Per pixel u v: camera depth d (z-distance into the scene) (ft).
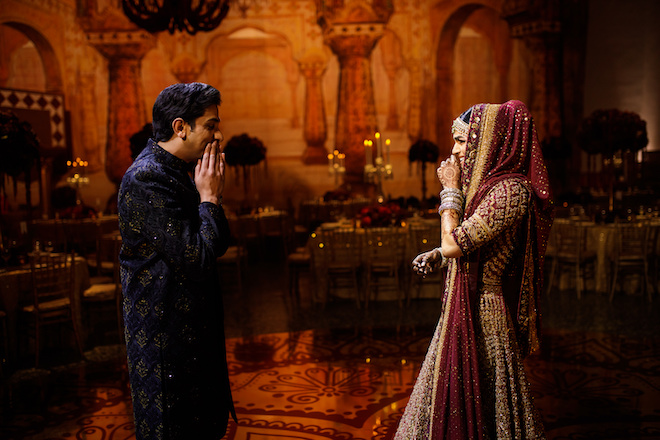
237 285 24.95
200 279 5.61
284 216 31.78
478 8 37.11
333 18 37.06
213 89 5.97
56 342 16.34
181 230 5.54
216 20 19.52
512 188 5.98
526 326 6.37
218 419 6.12
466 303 6.17
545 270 24.25
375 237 19.88
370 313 19.35
